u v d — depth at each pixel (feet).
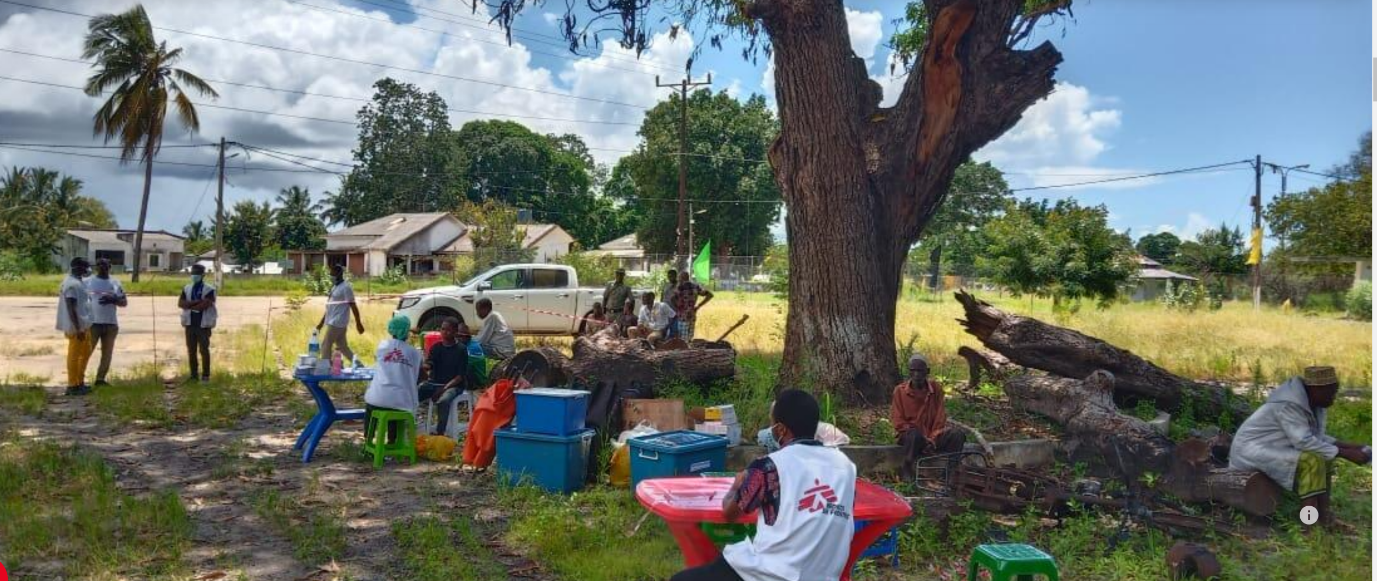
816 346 34.71
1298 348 68.13
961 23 32.71
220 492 25.17
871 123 35.06
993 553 14.56
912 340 43.75
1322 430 23.29
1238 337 76.95
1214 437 29.96
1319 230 122.72
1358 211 117.80
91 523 21.24
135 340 67.05
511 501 24.25
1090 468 28.09
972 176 246.68
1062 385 30.48
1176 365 55.83
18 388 41.96
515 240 190.08
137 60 145.48
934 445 26.91
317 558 19.86
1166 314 107.96
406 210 262.47
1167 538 21.53
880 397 34.40
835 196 34.47
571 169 289.53
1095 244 104.06
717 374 36.29
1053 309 104.12
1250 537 22.33
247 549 20.49
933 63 33.40
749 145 208.33
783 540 12.25
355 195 265.13
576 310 67.15
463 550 20.57
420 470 28.04
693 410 29.68
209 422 34.88
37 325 77.77
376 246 206.18
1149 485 23.79
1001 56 33.14
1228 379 51.34
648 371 35.17
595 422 28.68
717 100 211.82
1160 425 33.09
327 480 26.66
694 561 14.70
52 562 19.34
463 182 269.44
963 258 239.30
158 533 21.18
